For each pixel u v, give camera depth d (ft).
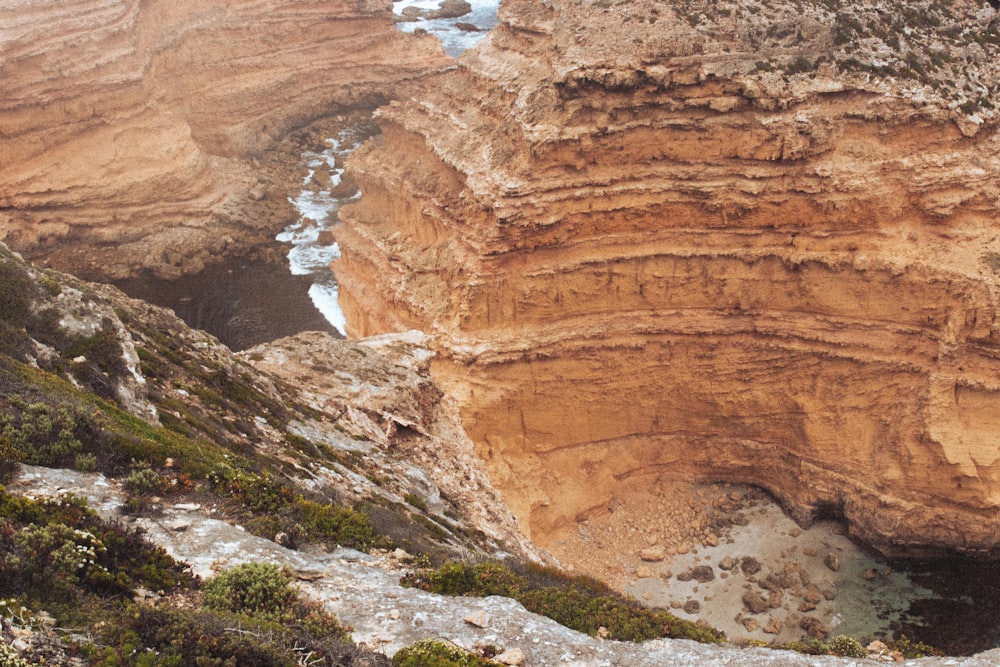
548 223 112.27
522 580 55.21
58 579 41.27
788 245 113.09
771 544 114.62
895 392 111.24
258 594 44.91
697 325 116.06
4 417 51.01
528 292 115.44
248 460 61.36
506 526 85.15
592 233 115.34
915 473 108.47
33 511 45.11
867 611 104.58
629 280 115.96
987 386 105.09
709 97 111.14
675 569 111.24
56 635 38.40
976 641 99.91
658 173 112.78
